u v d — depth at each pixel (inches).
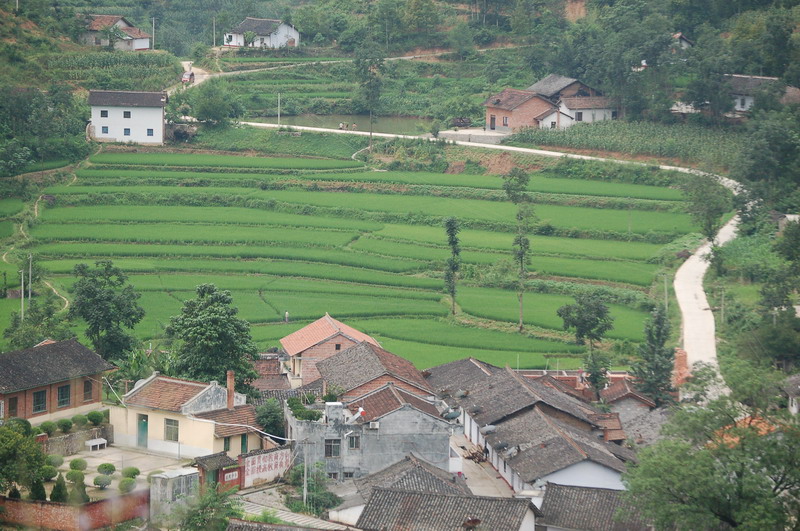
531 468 4808.1
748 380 4151.1
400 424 4822.8
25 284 7657.5
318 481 4613.7
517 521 4094.5
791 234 7593.5
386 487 4372.5
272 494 4505.4
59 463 4456.2
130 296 6294.3
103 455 4734.3
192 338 5310.0
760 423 4185.5
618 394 6028.5
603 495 4451.3
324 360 5812.0
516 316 7603.4
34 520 3900.1
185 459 4709.6
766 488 3954.2
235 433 4751.5
